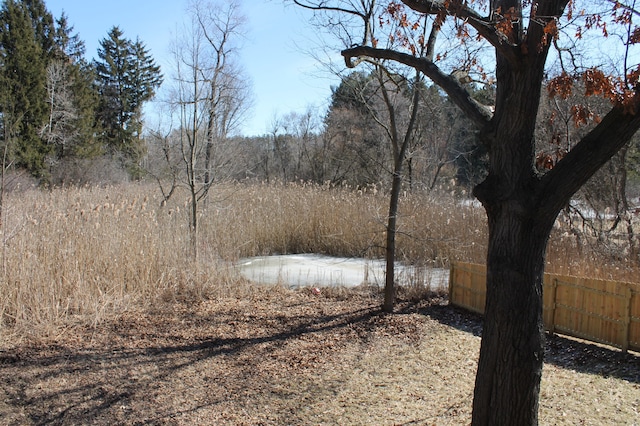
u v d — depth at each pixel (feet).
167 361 20.35
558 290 23.93
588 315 22.61
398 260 40.63
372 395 17.38
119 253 29.32
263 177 106.22
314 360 20.63
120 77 134.00
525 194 10.78
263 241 45.57
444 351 21.72
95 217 30.68
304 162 106.63
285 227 46.73
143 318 25.62
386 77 26.53
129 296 27.96
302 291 31.73
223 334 23.70
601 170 39.63
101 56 135.54
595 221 39.22
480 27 11.04
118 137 125.70
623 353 21.08
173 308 27.43
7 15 90.58
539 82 10.80
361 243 42.78
